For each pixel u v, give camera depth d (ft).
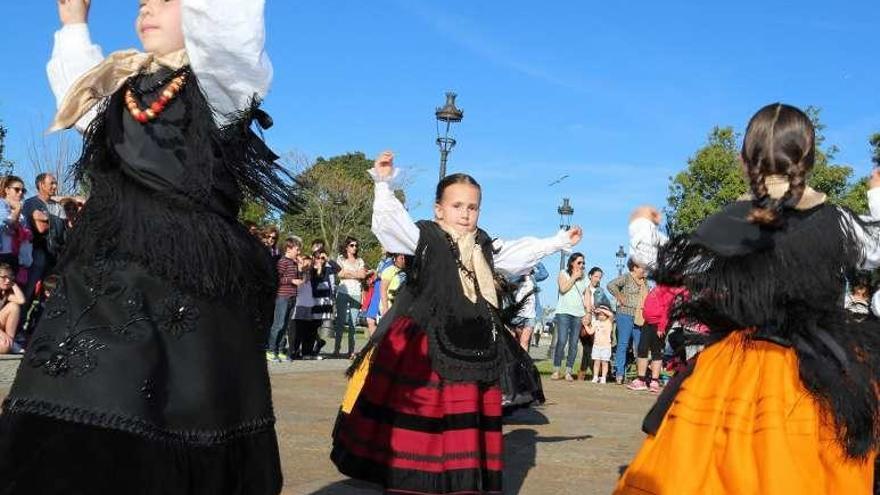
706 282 10.09
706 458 9.48
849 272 10.17
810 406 9.34
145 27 8.82
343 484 15.25
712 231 10.07
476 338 14.43
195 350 7.91
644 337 38.86
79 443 7.31
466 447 13.84
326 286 43.98
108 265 7.92
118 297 7.79
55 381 7.45
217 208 8.49
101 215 8.09
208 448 7.82
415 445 13.89
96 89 8.63
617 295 41.93
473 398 14.08
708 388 9.82
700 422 9.68
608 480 16.88
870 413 9.36
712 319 10.16
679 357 11.39
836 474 9.29
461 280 14.67
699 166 103.14
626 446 21.27
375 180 14.76
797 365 9.50
